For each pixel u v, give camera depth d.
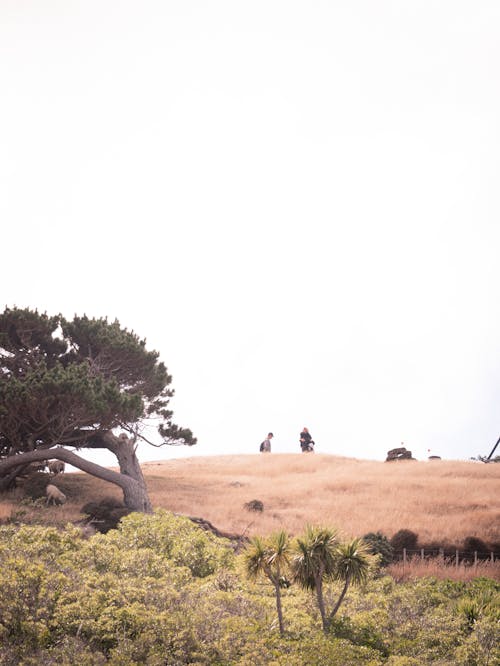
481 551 37.09
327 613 20.86
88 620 15.42
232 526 38.06
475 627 19.28
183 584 20.80
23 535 20.64
